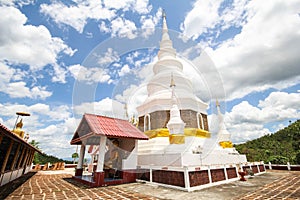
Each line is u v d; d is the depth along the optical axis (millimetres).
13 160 11328
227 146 15234
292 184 9953
